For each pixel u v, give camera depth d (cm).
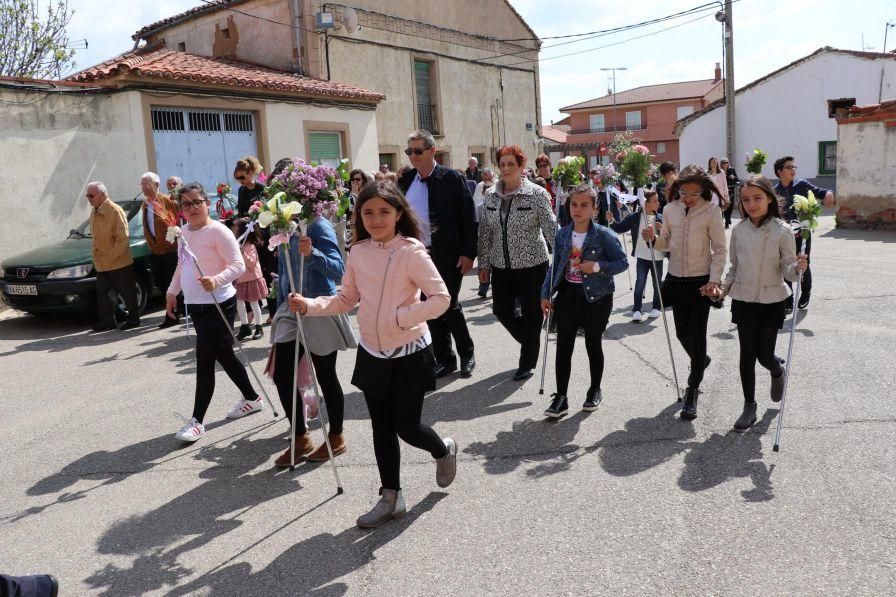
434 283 360
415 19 2147
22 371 773
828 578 309
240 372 565
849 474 405
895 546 329
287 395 460
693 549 339
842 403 518
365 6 1975
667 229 535
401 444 497
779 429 445
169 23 2081
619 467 435
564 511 385
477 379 639
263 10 1870
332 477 449
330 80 1880
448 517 387
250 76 1548
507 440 491
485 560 341
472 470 446
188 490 443
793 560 324
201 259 522
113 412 608
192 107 1392
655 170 911
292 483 445
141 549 373
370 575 335
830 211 2456
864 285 964
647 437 480
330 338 451
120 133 1289
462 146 2358
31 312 995
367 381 370
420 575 333
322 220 457
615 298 1002
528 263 608
